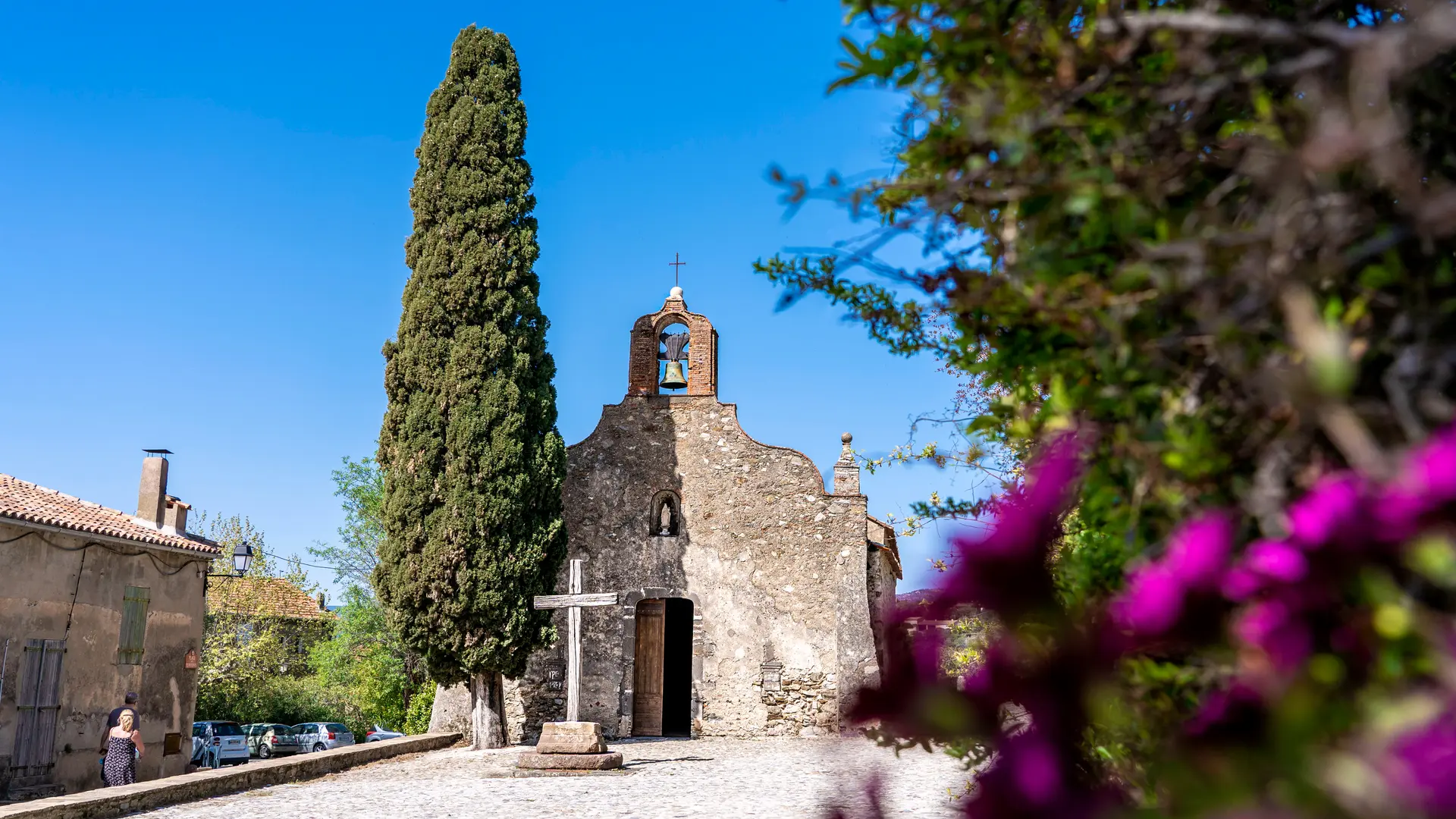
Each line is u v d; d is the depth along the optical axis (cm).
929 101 120
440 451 1700
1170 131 105
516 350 1766
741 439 1980
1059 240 111
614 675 1895
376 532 3516
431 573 1642
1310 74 89
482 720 1678
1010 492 115
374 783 1221
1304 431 85
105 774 1235
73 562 1481
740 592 1908
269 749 3078
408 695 3484
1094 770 90
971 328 132
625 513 1972
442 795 1085
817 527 1919
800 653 1864
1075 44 111
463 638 1655
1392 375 83
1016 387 140
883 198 128
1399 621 68
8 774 1338
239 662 3375
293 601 3888
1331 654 74
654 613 1958
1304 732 67
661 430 2006
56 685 1431
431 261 1766
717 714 1855
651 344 2061
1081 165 107
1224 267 89
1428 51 78
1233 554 91
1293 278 83
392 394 1767
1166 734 89
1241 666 76
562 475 1805
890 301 178
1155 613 82
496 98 1853
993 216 123
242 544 1852
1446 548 66
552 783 1187
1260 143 98
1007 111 105
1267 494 86
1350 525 71
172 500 1828
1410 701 64
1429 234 80
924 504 164
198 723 2748
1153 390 103
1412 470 69
